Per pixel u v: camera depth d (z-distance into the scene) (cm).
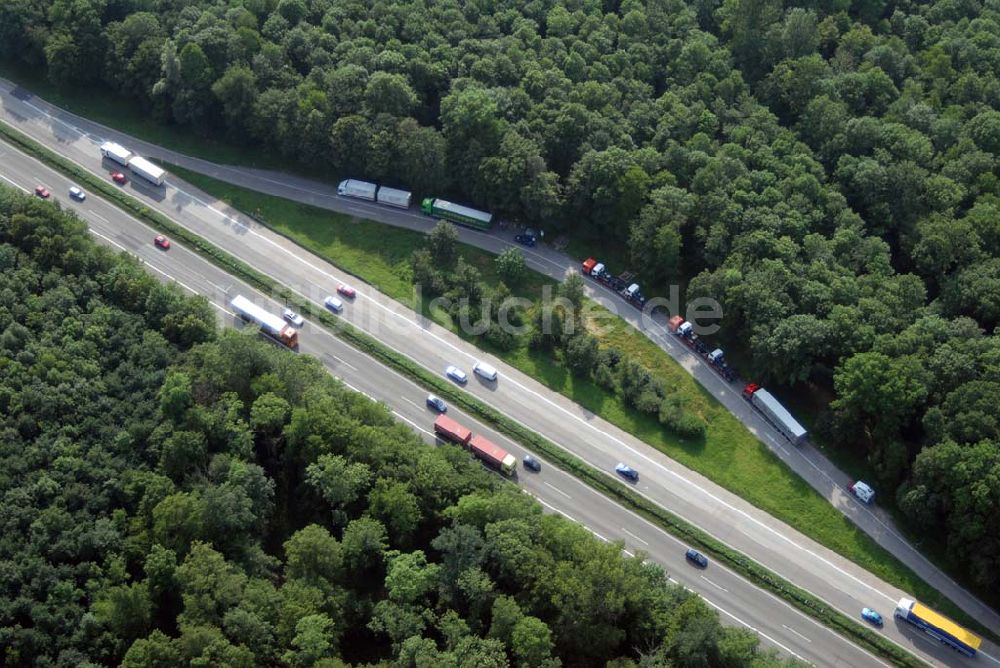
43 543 16850
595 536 19775
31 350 19438
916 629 19038
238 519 17550
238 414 19525
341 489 18175
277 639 16362
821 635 18888
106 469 18000
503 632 16575
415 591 17012
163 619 17062
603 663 17100
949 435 19412
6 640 15750
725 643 16388
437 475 18750
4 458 17750
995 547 18688
